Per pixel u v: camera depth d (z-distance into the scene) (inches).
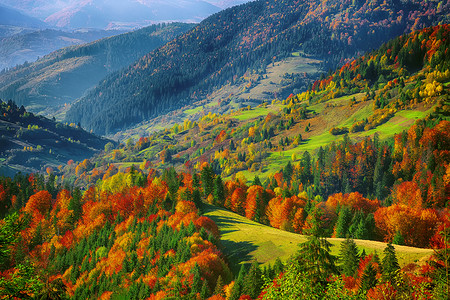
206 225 4042.8
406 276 1211.2
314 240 1311.5
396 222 3841.0
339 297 1090.1
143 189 6205.7
